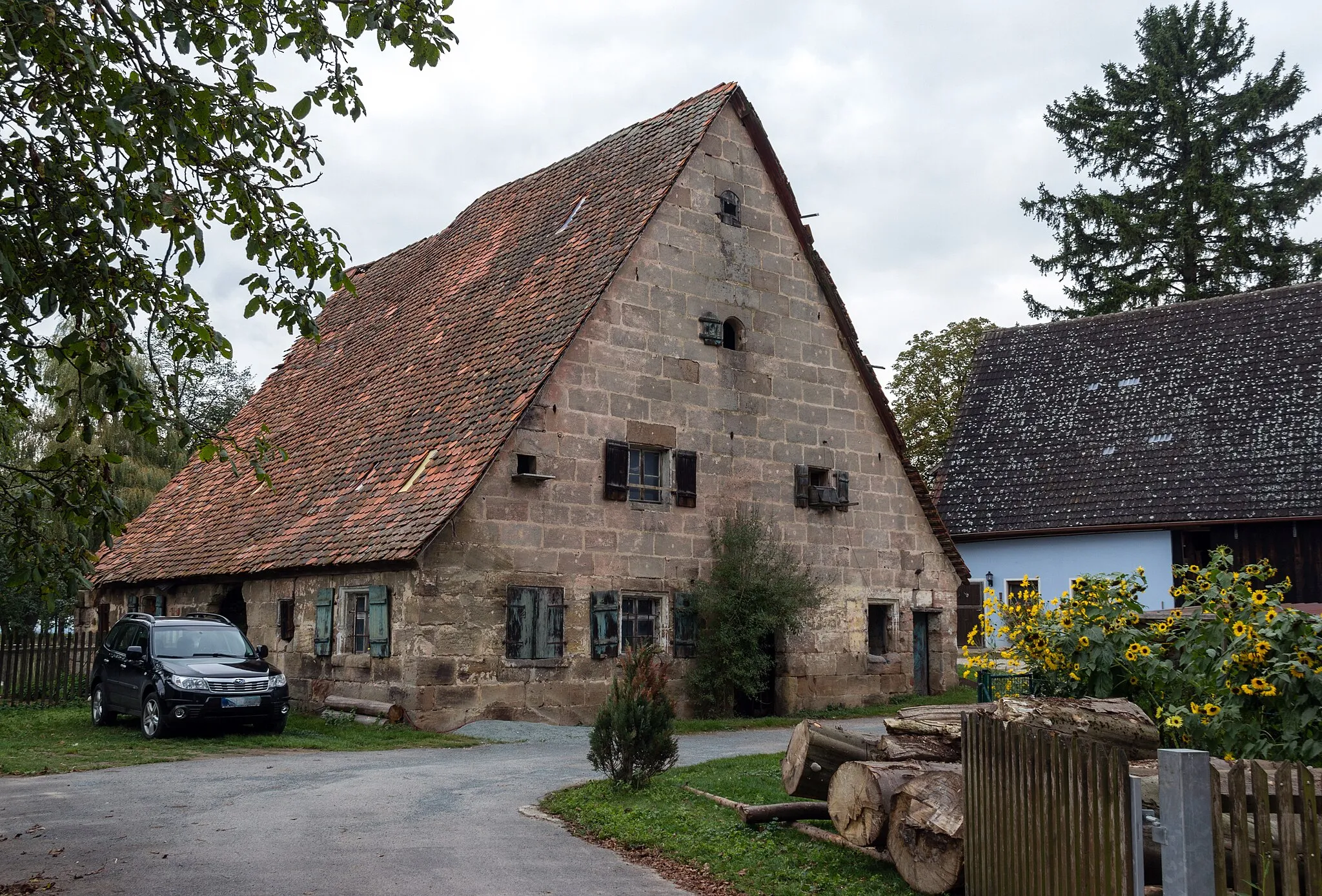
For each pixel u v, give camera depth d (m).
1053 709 8.55
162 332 7.95
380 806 11.47
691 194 22.27
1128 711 8.71
